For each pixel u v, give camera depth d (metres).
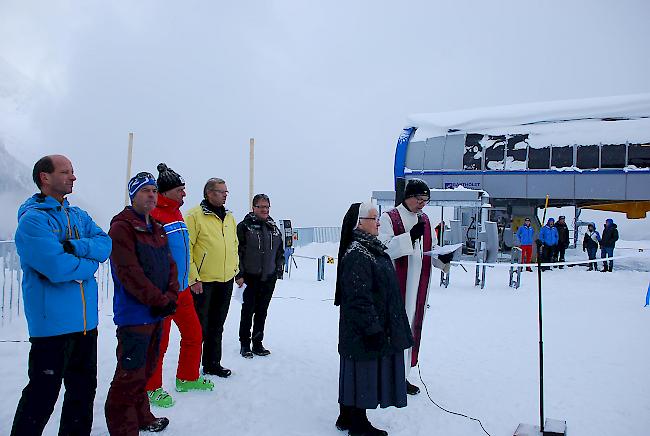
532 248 17.33
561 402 4.41
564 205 22.09
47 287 2.83
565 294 11.32
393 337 3.60
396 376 3.64
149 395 4.10
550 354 6.01
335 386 4.76
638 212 20.58
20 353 5.17
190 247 4.66
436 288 12.17
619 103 19.69
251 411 4.08
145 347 3.32
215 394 4.41
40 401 2.82
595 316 8.54
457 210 18.06
